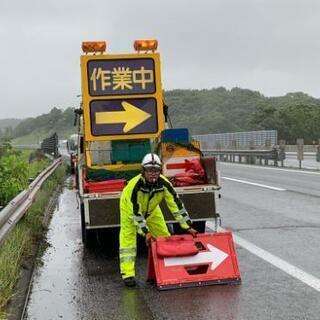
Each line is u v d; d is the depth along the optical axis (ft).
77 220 40.57
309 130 227.81
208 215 29.07
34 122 624.18
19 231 29.32
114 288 21.95
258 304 19.13
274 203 46.32
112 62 33.94
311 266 24.31
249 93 432.66
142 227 22.27
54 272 24.77
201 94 441.68
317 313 18.03
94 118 33.71
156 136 34.19
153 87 34.22
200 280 21.70
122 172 32.65
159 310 18.83
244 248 28.55
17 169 47.83
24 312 19.03
